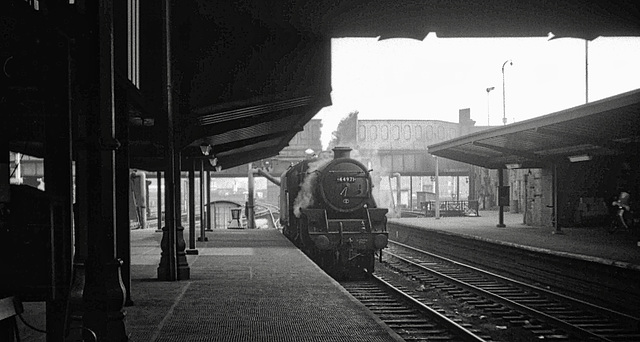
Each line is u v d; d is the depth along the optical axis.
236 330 7.45
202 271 13.16
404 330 10.04
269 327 7.63
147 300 9.57
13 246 5.58
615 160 23.55
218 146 21.89
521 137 20.30
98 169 5.13
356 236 16.44
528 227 25.09
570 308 11.98
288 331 7.40
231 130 16.42
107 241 5.18
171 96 11.55
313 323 7.86
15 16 5.25
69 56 6.05
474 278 16.44
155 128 13.55
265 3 12.46
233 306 9.05
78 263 5.26
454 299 13.45
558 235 20.28
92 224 5.14
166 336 7.12
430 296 13.94
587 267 13.45
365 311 8.67
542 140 20.12
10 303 5.39
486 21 14.16
